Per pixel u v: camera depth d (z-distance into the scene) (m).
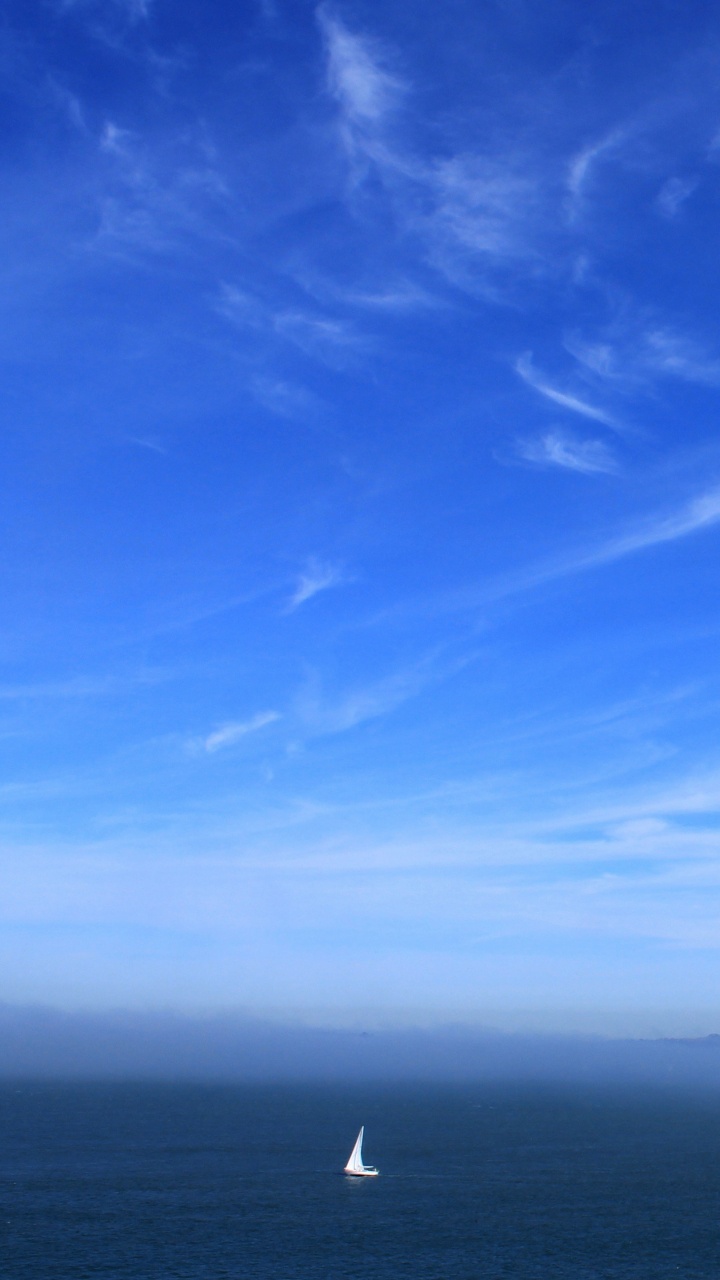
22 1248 125.81
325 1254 125.94
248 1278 113.94
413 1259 124.50
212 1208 155.12
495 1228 144.12
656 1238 139.25
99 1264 118.69
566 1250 131.00
